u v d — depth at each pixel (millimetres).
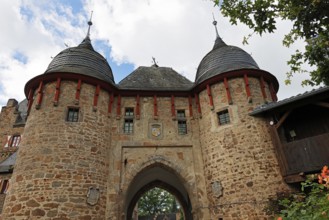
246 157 11250
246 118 12031
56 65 13453
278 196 10078
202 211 11711
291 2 6266
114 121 13430
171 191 16609
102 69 14203
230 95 12766
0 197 16641
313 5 5945
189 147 13320
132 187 14281
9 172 17281
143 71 17375
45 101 12141
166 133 13453
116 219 11148
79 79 12648
